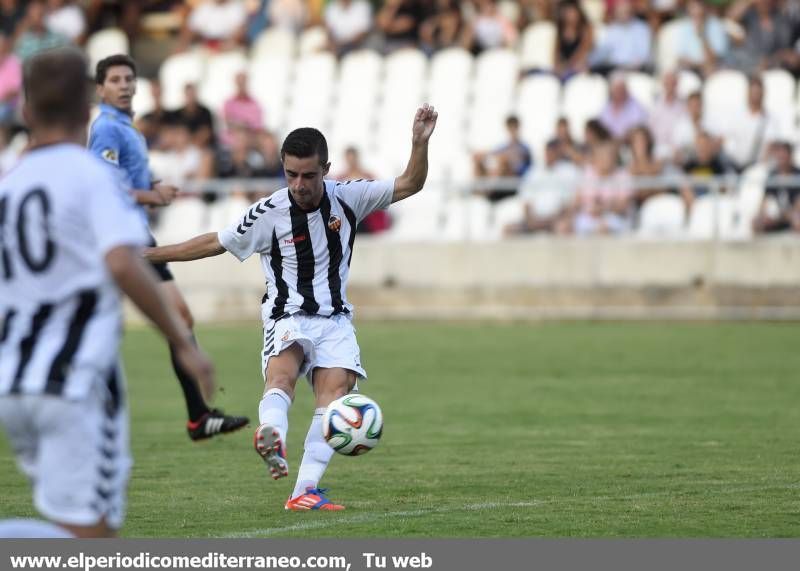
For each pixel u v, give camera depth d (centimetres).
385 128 7000
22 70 1466
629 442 2991
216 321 6081
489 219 5925
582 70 6856
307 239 2291
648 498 2306
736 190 5656
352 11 7544
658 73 6912
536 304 5844
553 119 6725
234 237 2291
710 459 2741
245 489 2466
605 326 5625
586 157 6088
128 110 2934
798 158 6141
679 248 5703
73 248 1368
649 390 3884
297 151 2208
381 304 5962
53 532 1321
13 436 1405
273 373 2272
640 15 7019
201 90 7425
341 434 2183
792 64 6606
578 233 5816
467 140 6825
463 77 7088
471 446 2966
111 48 7862
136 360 4809
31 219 1370
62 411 1348
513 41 7331
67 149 1394
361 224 6034
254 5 8000
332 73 7312
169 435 3212
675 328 5503
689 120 6150
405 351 4922
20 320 1375
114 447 1391
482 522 2112
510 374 4288
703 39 6812
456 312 5894
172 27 8425
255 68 7431
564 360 4606
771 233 5634
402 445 2994
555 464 2705
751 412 3447
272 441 2105
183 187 6062
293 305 2292
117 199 1362
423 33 7388
